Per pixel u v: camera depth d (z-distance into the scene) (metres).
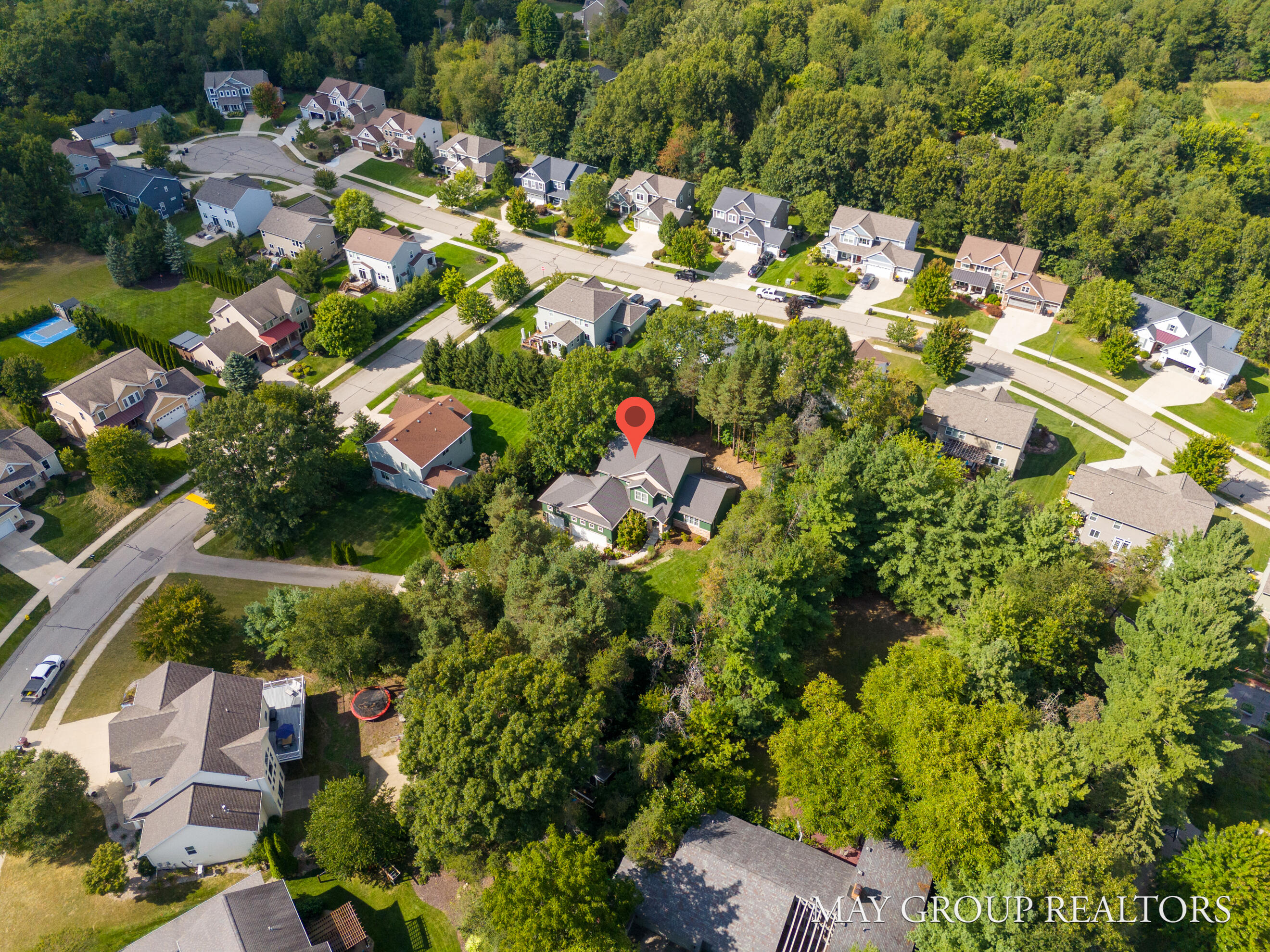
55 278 127.38
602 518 83.44
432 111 183.50
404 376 113.06
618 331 119.88
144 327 118.19
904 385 93.62
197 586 74.06
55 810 56.97
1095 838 50.69
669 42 186.25
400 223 149.12
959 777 50.56
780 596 63.72
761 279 136.12
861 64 178.12
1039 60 182.12
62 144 150.50
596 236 139.62
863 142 149.12
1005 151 139.62
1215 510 86.12
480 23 197.88
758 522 72.50
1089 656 65.75
